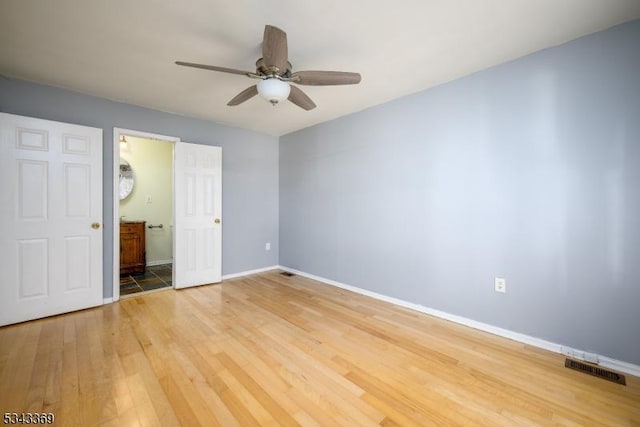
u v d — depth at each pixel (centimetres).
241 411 146
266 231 455
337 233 370
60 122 269
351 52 212
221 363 189
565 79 201
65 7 162
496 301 234
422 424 138
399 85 268
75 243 276
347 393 160
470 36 192
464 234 252
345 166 358
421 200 281
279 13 168
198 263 367
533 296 216
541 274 213
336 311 283
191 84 265
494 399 156
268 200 456
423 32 188
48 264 262
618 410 148
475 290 246
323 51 210
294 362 191
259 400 154
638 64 176
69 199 273
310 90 279
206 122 380
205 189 372
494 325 235
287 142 449
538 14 170
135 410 145
